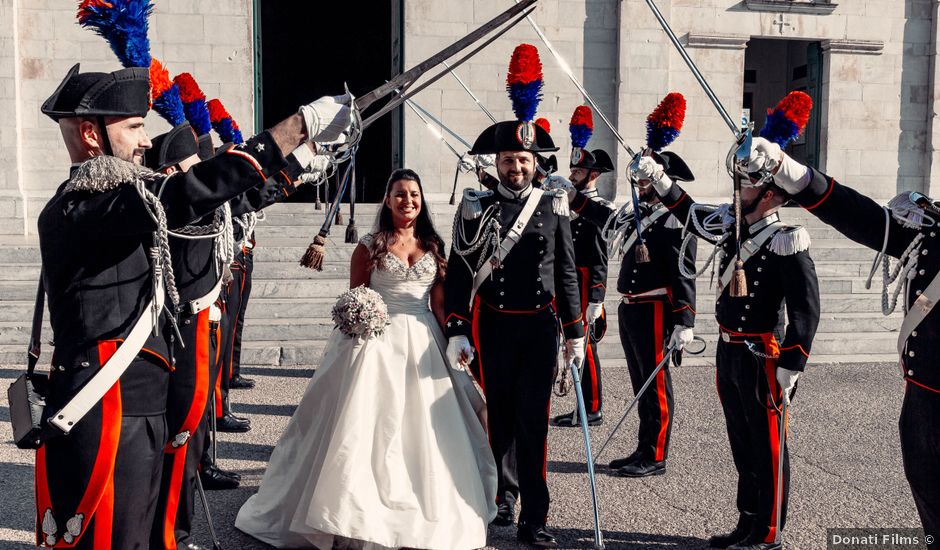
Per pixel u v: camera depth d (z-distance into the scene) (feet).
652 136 17.60
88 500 8.36
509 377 14.90
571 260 15.23
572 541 14.53
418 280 15.07
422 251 15.33
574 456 19.49
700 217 14.75
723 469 18.49
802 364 13.32
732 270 14.07
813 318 13.42
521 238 14.78
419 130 43.16
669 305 18.75
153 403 8.93
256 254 34.65
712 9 45.55
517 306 14.69
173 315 9.23
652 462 18.16
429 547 12.92
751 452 14.17
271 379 26.48
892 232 10.32
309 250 14.83
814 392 26.09
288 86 74.28
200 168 8.05
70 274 8.40
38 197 39.68
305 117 8.31
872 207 10.37
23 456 18.37
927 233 10.18
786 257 13.56
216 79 41.45
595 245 21.33
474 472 14.14
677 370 28.89
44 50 39.70
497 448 15.37
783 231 13.61
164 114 11.71
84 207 8.09
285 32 73.61
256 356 28.66
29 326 29.19
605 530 15.05
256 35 42.70
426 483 13.47
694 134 45.70
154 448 8.98
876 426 22.16
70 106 8.52
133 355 8.52
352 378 14.02
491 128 15.10
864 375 28.68
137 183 7.94
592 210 18.38
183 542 12.77
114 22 8.72
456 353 14.48
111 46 8.89
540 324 14.70
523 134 14.66
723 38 45.37
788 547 14.20
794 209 44.68
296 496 14.03
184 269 10.87
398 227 15.33
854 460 19.22
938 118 47.80
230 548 13.78
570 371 16.08
